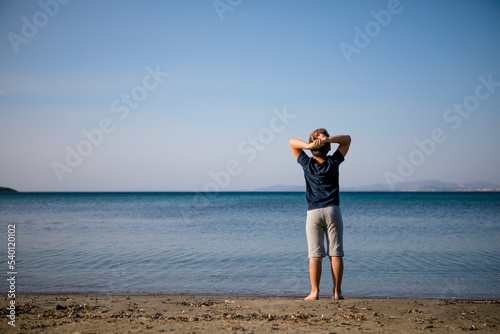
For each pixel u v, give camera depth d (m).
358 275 7.53
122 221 22.67
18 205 49.66
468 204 53.12
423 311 4.16
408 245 11.70
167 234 15.13
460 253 10.17
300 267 8.38
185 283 6.86
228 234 15.17
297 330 3.22
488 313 4.12
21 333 3.01
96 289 6.34
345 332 3.18
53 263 8.72
